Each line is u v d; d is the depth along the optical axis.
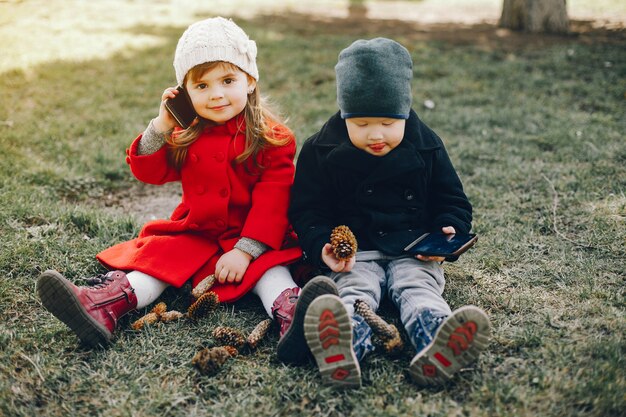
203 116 2.29
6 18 9.00
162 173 2.43
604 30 8.64
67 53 6.86
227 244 2.36
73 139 4.34
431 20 10.47
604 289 2.34
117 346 2.07
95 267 2.58
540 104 5.08
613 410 1.68
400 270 2.18
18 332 2.12
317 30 9.02
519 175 3.58
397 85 2.07
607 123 4.48
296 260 2.33
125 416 1.75
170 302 2.36
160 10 10.76
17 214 2.99
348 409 1.77
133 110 5.03
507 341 2.04
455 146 4.18
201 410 1.79
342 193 2.31
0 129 4.39
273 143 2.38
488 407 1.74
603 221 2.90
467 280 2.48
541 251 2.70
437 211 2.33
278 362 2.00
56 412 1.77
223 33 2.22
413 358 1.91
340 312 1.74
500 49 7.41
